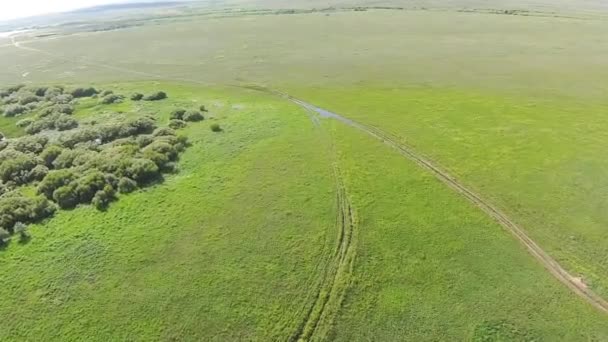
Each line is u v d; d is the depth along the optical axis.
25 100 68.69
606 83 65.81
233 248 32.94
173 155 46.84
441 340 25.62
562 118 52.91
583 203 36.38
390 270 30.55
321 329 26.61
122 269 31.06
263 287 29.44
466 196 38.56
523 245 32.38
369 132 52.25
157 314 27.56
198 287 29.47
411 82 71.88
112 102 67.44
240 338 26.12
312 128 54.00
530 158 43.66
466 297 28.19
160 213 37.16
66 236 34.47
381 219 35.78
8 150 47.56
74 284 29.86
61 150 47.31
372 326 26.67
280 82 76.12
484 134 49.56
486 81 70.06
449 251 32.00
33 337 26.17
